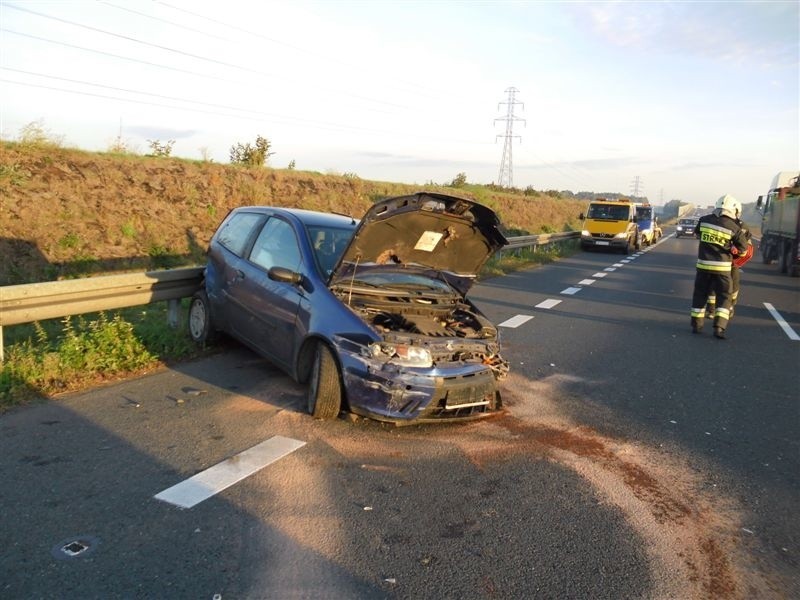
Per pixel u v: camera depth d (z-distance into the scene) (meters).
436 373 5.03
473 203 5.67
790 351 9.23
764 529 3.96
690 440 5.42
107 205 13.73
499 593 3.14
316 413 5.28
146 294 7.28
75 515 3.63
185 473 4.24
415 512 3.92
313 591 3.06
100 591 2.96
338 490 4.14
